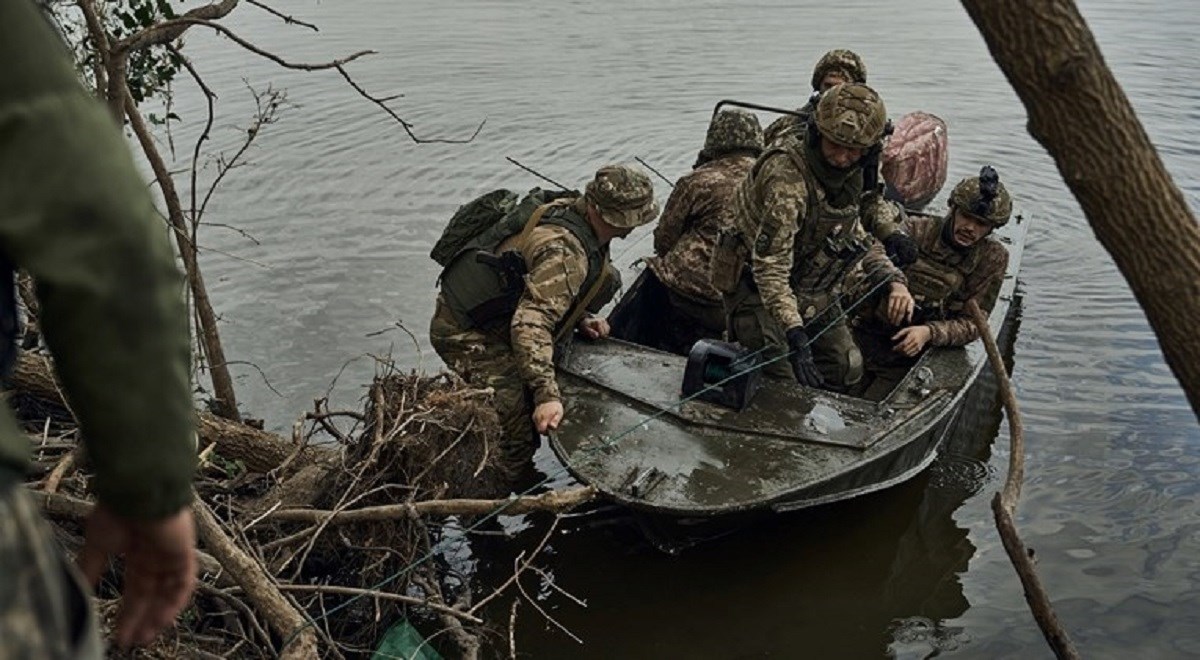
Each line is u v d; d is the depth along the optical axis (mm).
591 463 4871
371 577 4355
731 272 5570
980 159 10516
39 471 3877
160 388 998
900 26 15547
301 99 11859
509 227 5238
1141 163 1372
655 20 16031
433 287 7676
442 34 14992
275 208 9023
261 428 5289
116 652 3254
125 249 968
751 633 4629
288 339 6969
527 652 4516
